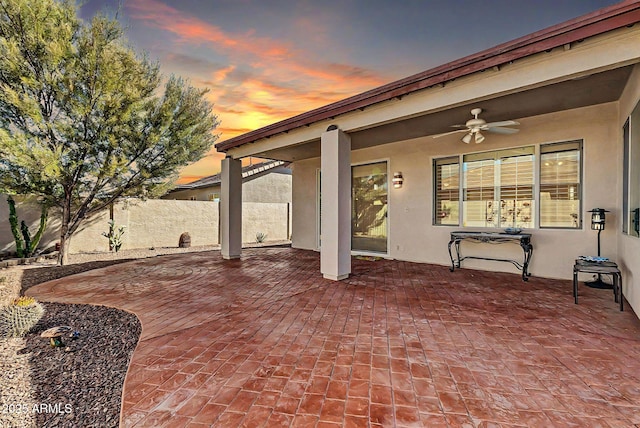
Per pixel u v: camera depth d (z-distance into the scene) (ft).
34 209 29.91
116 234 34.63
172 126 28.50
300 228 36.83
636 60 10.34
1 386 8.64
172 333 11.82
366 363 9.39
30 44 22.17
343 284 18.95
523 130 20.67
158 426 6.72
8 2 21.02
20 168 23.06
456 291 17.22
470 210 23.63
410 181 26.78
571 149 19.29
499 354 9.89
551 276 19.99
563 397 7.66
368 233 30.63
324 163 20.17
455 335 11.37
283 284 19.11
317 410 7.22
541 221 20.49
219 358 9.77
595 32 10.35
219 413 7.13
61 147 23.54
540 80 12.05
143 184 29.55
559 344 10.56
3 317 12.01
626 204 15.21
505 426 6.66
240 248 29.78
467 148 23.44
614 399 7.56
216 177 65.46
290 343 10.82
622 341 10.74
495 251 22.38
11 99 20.95
